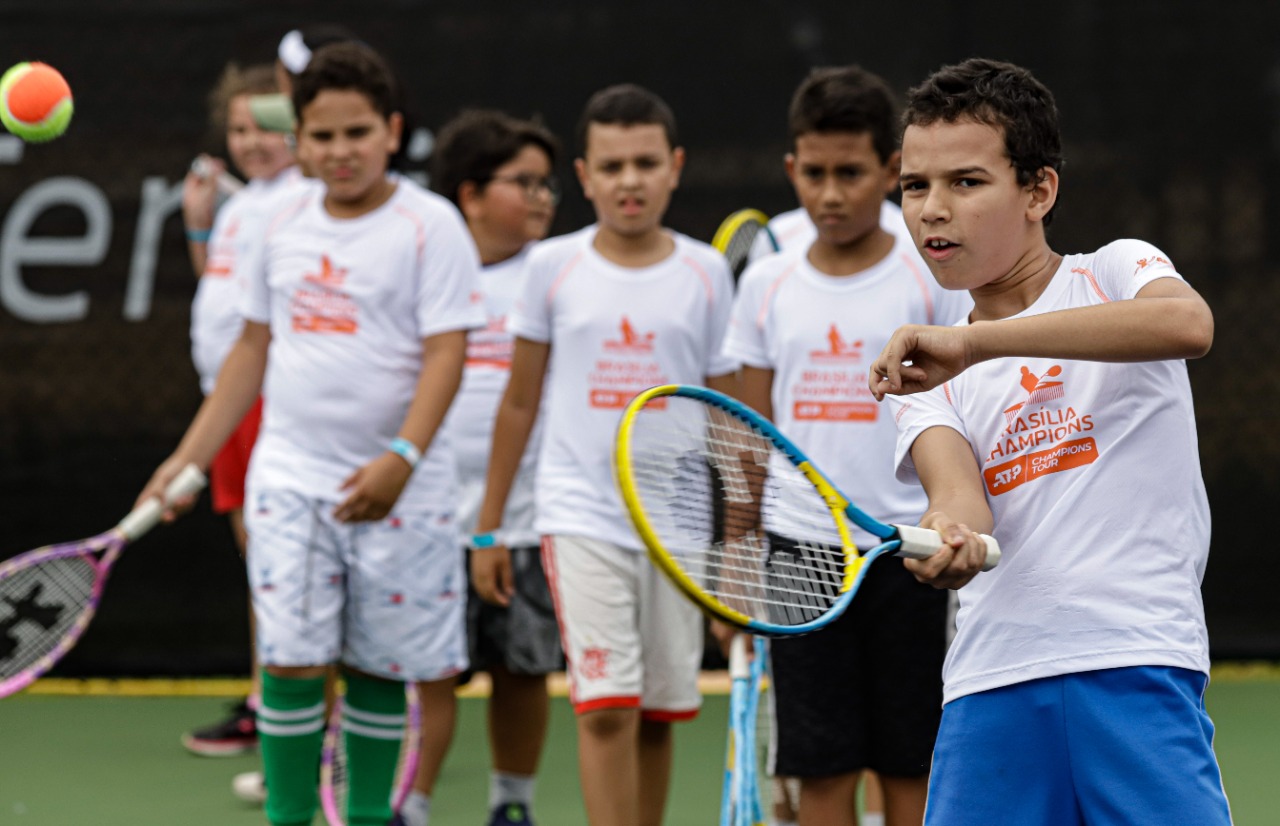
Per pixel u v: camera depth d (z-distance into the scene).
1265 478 16.27
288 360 10.61
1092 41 16.11
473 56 16.27
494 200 12.66
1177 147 16.16
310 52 13.72
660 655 10.33
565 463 10.37
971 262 6.13
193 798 12.77
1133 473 6.17
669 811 12.24
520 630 11.55
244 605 16.45
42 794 12.91
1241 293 16.17
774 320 9.73
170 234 16.23
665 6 16.20
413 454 10.20
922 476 6.50
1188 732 6.05
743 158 16.20
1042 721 6.23
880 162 9.36
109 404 16.23
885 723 8.99
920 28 16.09
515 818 11.60
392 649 10.50
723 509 7.23
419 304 10.59
